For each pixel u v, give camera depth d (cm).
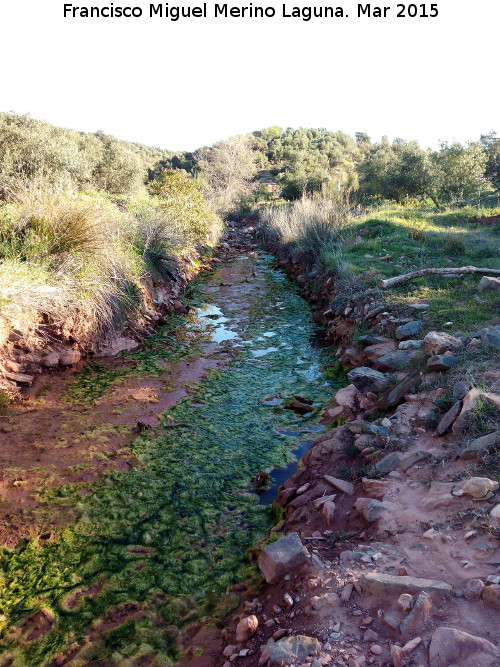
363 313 775
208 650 263
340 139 7256
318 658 215
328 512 341
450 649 202
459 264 925
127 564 344
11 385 606
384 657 209
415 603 227
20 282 634
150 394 632
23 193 838
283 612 263
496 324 607
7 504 404
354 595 250
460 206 2045
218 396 633
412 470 354
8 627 293
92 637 283
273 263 1723
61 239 751
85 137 2423
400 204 2406
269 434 534
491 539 266
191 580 328
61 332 695
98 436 520
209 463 476
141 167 2266
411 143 2919
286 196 3506
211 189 3712
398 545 286
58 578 331
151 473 457
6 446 491
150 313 923
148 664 262
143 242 1080
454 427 375
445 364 483
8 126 1352
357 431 434
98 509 403
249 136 6994
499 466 322
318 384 668
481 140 2353
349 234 1326
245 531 380
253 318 1023
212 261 1747
